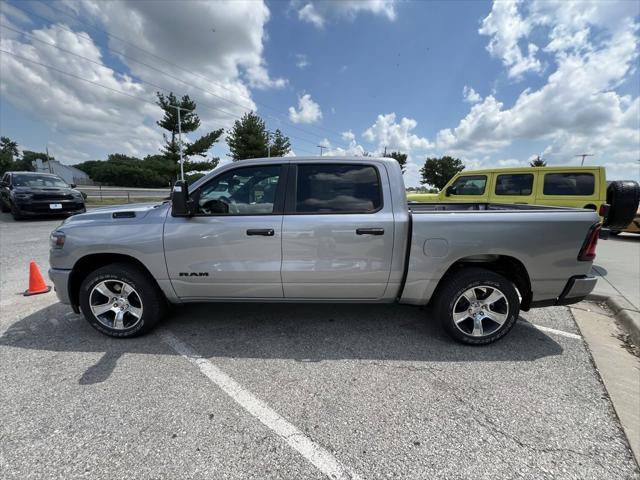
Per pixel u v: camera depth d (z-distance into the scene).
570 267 2.86
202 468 1.72
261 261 2.92
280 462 1.76
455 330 2.95
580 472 1.70
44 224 10.19
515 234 2.79
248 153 31.44
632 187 5.79
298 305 3.94
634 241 9.03
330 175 2.95
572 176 6.83
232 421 2.05
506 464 1.75
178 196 2.75
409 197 9.13
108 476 1.67
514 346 2.99
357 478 1.67
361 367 2.65
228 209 2.96
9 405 2.17
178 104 32.47
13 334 3.19
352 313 3.71
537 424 2.03
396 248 2.87
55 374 2.53
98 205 18.03
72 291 3.13
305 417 2.09
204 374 2.54
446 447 1.86
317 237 2.86
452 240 2.81
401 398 2.27
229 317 3.60
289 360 2.75
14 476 1.67
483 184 7.87
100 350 2.90
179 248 2.93
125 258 3.16
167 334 3.20
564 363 2.71
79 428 1.98
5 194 11.83
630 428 1.99
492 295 2.94
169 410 2.14
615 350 2.93
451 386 2.40
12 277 5.01
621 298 3.95
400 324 3.44
